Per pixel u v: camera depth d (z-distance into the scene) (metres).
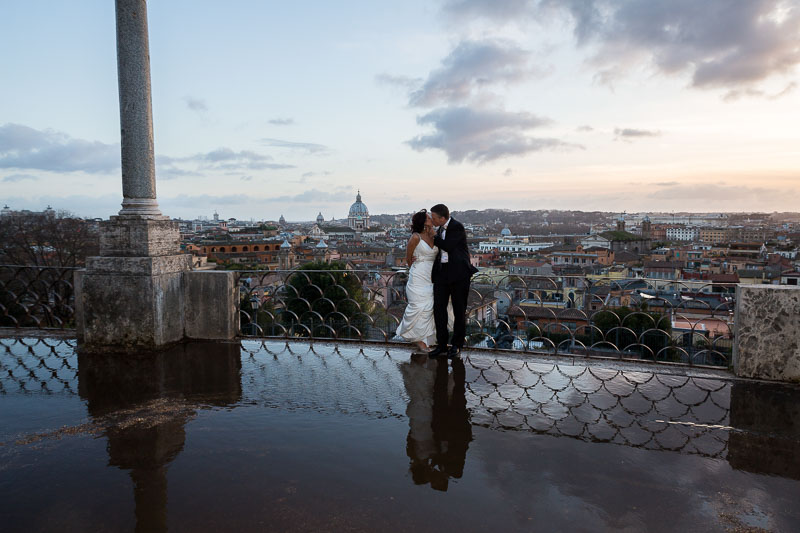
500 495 2.55
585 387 4.30
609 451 3.06
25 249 35.22
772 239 197.50
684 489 2.63
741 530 2.29
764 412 3.73
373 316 6.32
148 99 5.76
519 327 5.71
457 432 3.34
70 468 2.86
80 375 4.70
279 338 6.12
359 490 2.59
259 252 139.00
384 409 3.79
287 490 2.59
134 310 5.52
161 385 4.39
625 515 2.38
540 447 3.12
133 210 5.67
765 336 4.48
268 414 3.68
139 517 2.37
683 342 5.21
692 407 3.83
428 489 2.60
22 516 2.38
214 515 2.38
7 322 8.00
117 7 5.50
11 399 4.04
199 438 3.26
